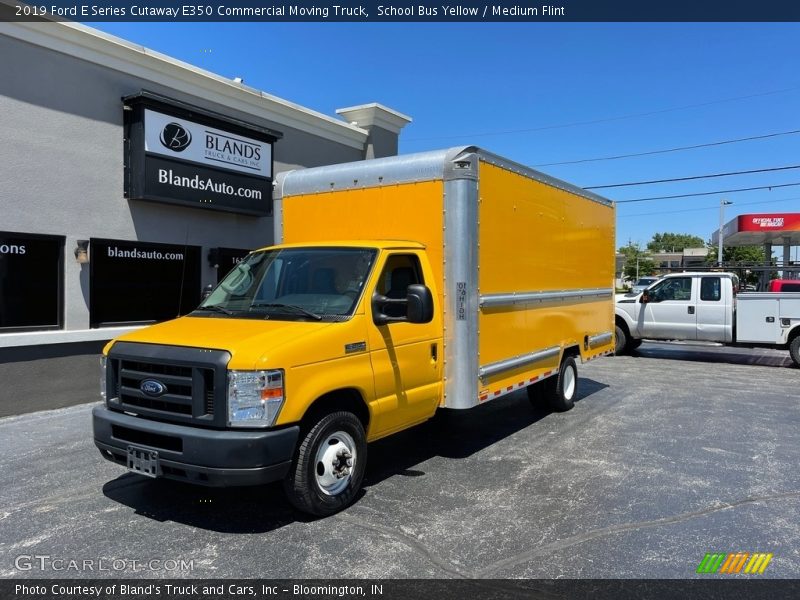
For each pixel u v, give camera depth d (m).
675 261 79.38
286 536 4.39
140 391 4.54
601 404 9.11
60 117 8.39
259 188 11.11
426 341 5.62
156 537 4.39
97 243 8.93
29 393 8.20
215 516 4.77
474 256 5.85
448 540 4.34
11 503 5.07
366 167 6.31
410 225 6.00
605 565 3.98
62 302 8.57
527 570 3.91
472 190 5.80
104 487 5.45
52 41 8.23
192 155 9.84
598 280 9.66
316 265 5.46
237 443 4.07
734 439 7.11
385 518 4.73
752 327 13.29
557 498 5.18
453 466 6.07
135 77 9.34
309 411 4.64
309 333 4.53
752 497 5.23
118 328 9.15
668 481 5.63
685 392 10.09
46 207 8.27
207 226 10.51
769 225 25.11
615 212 10.43
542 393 8.35
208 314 5.31
